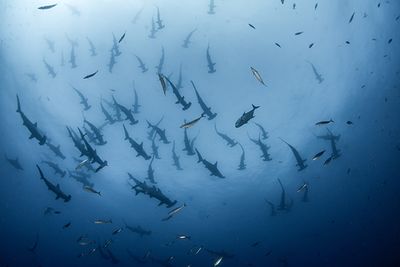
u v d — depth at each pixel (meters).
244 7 17.94
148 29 18.09
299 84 18.03
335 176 16.67
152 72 17.88
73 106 18.33
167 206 7.96
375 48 17.53
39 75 18.67
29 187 18.73
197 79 17.84
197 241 15.68
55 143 18.28
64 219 17.75
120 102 17.83
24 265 17.00
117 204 17.31
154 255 15.49
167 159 17.81
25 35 18.34
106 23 18.17
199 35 18.09
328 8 17.12
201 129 17.69
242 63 18.00
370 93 17.95
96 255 16.45
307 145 17.28
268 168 17.34
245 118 5.40
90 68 18.22
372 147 17.12
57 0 17.83
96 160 7.36
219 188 17.44
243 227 16.06
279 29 17.88
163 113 17.64
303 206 16.25
